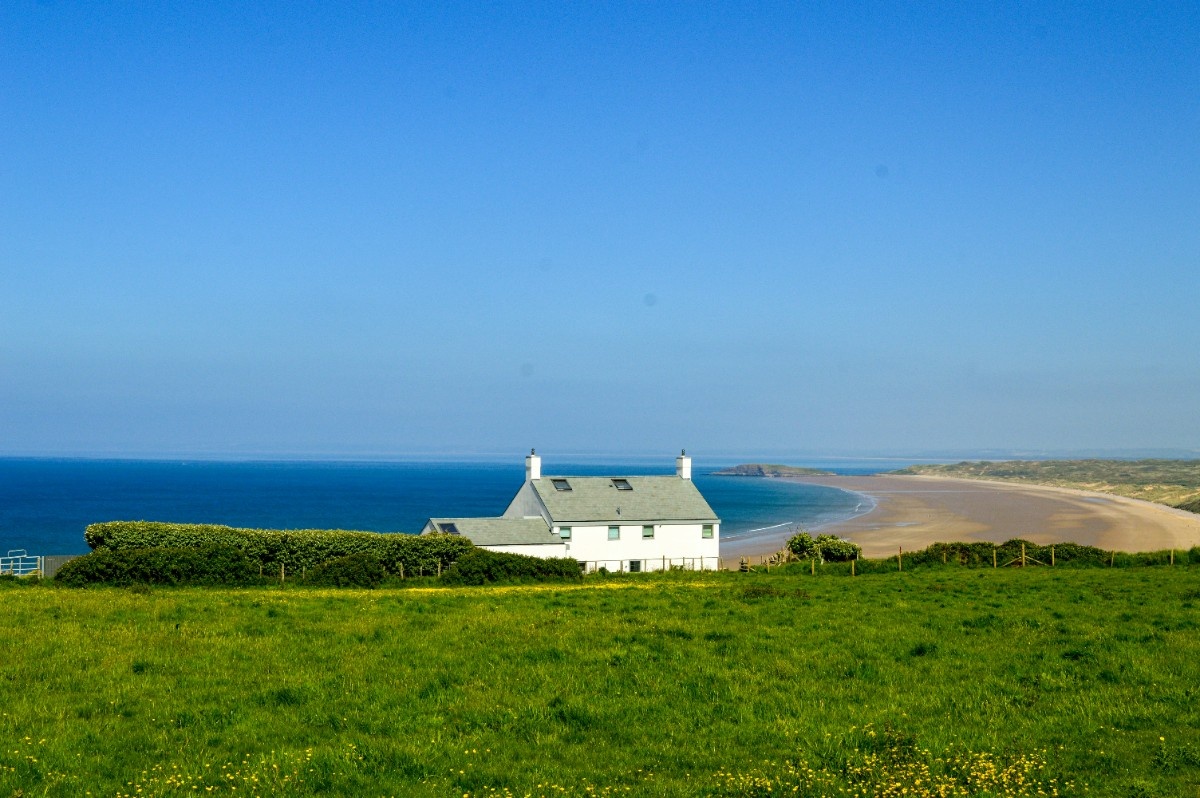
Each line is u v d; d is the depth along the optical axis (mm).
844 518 172250
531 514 78188
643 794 14711
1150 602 36750
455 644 25703
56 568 51719
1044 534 128125
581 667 23125
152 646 24656
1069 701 20047
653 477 81000
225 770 15633
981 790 14625
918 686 21547
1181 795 14336
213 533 51344
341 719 18422
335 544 53094
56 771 15289
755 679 22016
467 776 15492
